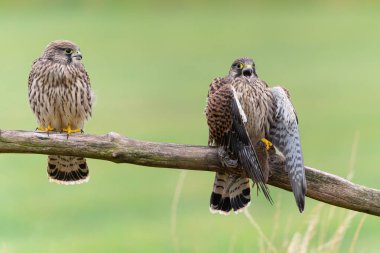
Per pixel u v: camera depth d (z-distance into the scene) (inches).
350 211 327.6
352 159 381.1
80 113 378.9
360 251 432.8
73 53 376.8
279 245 361.1
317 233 367.6
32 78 377.7
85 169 363.3
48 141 297.1
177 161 298.0
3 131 297.4
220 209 318.3
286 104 306.2
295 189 292.4
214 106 301.4
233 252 468.1
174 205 357.1
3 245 385.4
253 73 320.5
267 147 304.7
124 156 296.7
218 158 297.9
